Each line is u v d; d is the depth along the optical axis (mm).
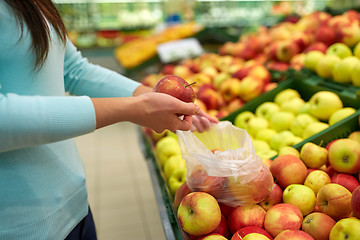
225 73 2496
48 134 681
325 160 1178
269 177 1026
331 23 2115
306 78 1917
